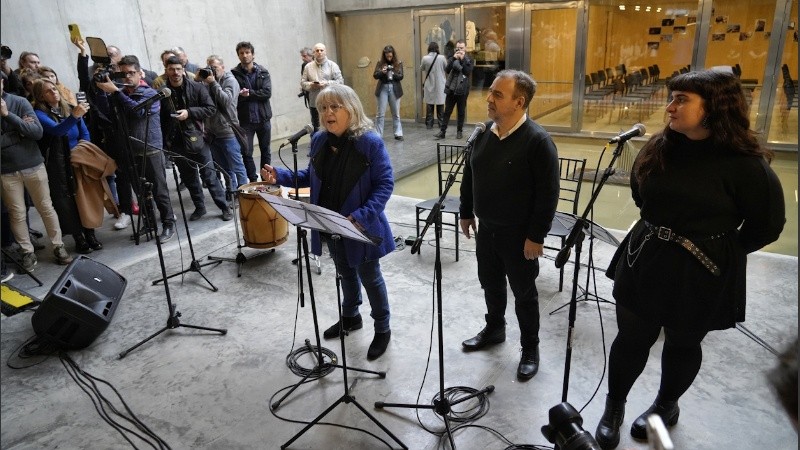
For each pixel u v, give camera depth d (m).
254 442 2.28
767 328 2.91
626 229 4.74
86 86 4.87
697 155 1.72
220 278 3.82
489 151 2.33
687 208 1.74
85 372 2.81
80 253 4.34
